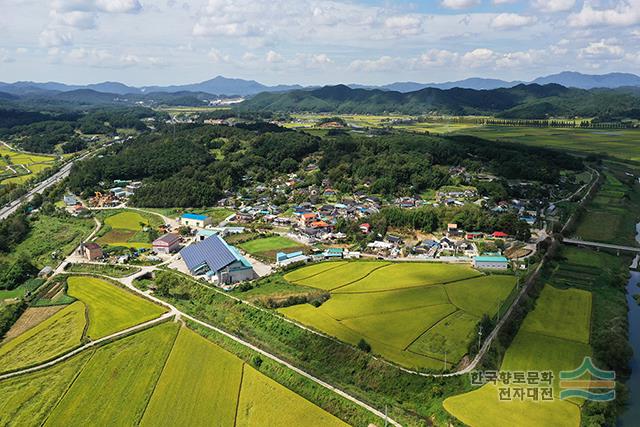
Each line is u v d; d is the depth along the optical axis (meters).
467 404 78.62
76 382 87.81
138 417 77.19
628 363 92.38
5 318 114.25
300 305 117.56
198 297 128.50
